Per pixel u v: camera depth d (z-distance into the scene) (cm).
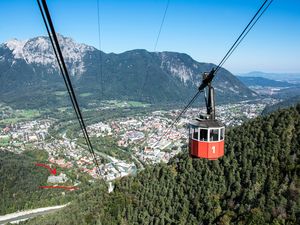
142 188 9969
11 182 15575
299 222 6038
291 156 8200
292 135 8956
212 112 2406
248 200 7544
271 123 9844
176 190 9231
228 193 8244
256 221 6512
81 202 11162
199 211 8038
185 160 10150
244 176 8462
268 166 8344
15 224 11294
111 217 9288
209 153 2362
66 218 10056
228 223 7106
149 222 8544
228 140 10312
